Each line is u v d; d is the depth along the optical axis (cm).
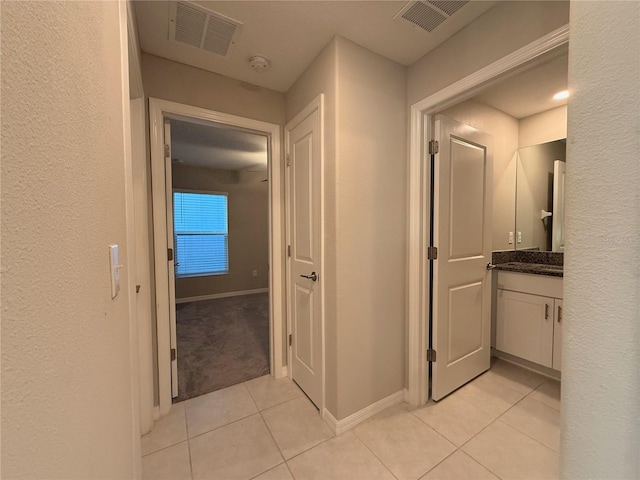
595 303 41
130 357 85
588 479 43
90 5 53
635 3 37
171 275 184
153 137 168
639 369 37
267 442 151
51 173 36
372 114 164
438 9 135
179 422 168
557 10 114
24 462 29
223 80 188
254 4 130
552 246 247
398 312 182
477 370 212
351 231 158
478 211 206
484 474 130
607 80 39
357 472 132
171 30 146
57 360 37
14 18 28
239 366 238
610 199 39
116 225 71
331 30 147
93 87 54
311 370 186
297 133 192
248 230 523
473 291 206
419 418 169
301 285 195
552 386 202
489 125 236
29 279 31
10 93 28
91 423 48
